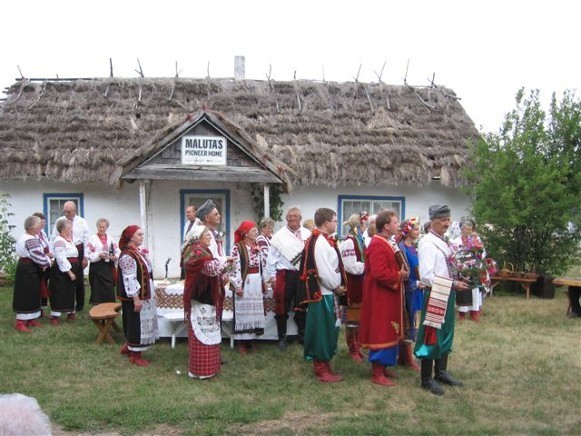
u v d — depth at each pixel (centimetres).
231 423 475
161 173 1094
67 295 812
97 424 468
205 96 1391
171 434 454
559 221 1063
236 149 1123
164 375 598
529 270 1132
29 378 580
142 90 1381
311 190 1284
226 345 723
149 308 636
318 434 455
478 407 516
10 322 817
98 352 677
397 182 1241
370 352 578
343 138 1280
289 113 1347
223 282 600
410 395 545
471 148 1226
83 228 897
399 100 1441
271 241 714
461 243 859
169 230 1266
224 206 1278
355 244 658
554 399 539
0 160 1170
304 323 721
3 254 1174
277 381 584
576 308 902
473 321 871
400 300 571
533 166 1069
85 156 1177
